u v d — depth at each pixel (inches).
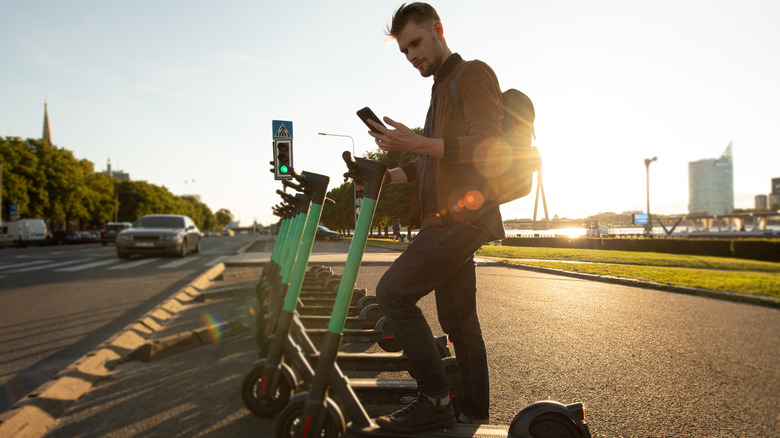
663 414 99.0
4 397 109.0
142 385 112.4
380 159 800.3
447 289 80.9
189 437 84.0
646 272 415.5
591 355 144.3
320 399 67.4
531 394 109.3
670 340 166.1
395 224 1042.7
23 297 265.6
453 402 89.7
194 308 227.0
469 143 63.2
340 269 415.5
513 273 437.7
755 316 217.6
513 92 77.4
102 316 207.3
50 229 2114.9
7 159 1631.4
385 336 135.0
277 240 188.1
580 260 599.5
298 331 105.6
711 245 863.7
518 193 73.5
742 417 98.0
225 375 119.8
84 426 88.9
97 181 2316.7
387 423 70.2
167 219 639.8
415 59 75.5
